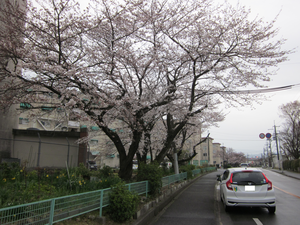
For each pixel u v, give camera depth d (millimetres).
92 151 24094
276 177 26734
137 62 8938
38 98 7945
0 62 7652
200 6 9383
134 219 6207
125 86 9000
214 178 24953
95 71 8422
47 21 7820
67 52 8789
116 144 9617
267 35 9359
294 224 6418
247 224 6445
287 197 11203
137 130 9391
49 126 20172
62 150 15094
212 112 15359
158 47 9477
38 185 6148
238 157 88875
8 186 5797
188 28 9664
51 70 7000
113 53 8352
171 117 13031
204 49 9586
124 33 9180
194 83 10117
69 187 6574
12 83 7707
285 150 51344
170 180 12602
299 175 28969
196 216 7477
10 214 3293
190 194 12602
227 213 7852
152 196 8695
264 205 7496
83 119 7402
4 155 13188
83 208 4773
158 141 15680
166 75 10469
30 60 7238
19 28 7762
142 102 9133
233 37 9422
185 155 27422
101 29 8727
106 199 5727
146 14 8984
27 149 14656
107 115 9453
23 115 19984
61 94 7457
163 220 6996
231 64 9539
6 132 13516
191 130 19203
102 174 9305
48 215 3891
